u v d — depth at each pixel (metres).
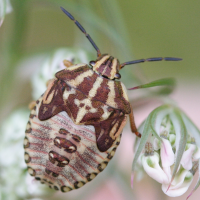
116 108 0.06
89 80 0.06
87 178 0.06
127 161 0.07
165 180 0.06
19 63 0.07
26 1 0.07
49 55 0.07
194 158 0.06
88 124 0.06
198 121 0.08
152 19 0.08
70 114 0.06
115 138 0.06
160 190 0.07
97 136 0.06
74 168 0.06
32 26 0.08
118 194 0.07
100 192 0.07
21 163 0.07
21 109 0.07
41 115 0.06
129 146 0.07
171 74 0.08
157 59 0.07
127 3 0.08
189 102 0.08
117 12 0.07
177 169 0.06
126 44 0.07
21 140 0.07
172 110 0.06
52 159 0.06
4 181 0.07
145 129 0.06
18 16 0.07
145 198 0.07
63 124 0.06
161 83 0.06
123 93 0.06
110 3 0.07
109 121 0.06
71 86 0.06
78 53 0.07
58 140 0.06
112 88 0.06
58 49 0.07
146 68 0.08
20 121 0.07
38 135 0.06
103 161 0.06
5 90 0.07
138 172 0.07
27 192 0.07
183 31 0.08
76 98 0.06
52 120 0.06
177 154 0.06
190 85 0.08
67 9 0.07
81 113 0.06
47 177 0.06
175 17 0.08
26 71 0.07
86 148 0.06
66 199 0.07
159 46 0.08
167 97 0.06
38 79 0.07
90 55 0.07
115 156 0.07
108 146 0.06
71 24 0.08
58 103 0.06
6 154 0.07
